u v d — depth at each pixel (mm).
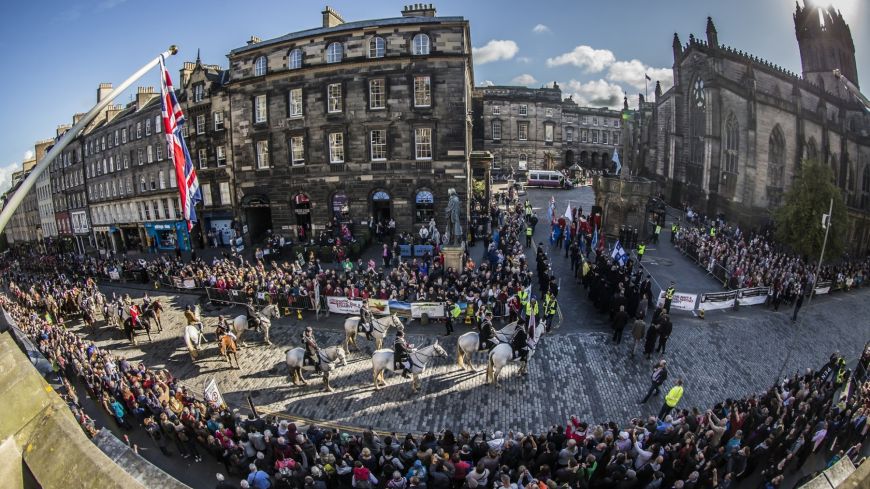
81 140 65562
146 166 54688
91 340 25672
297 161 41094
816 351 22266
